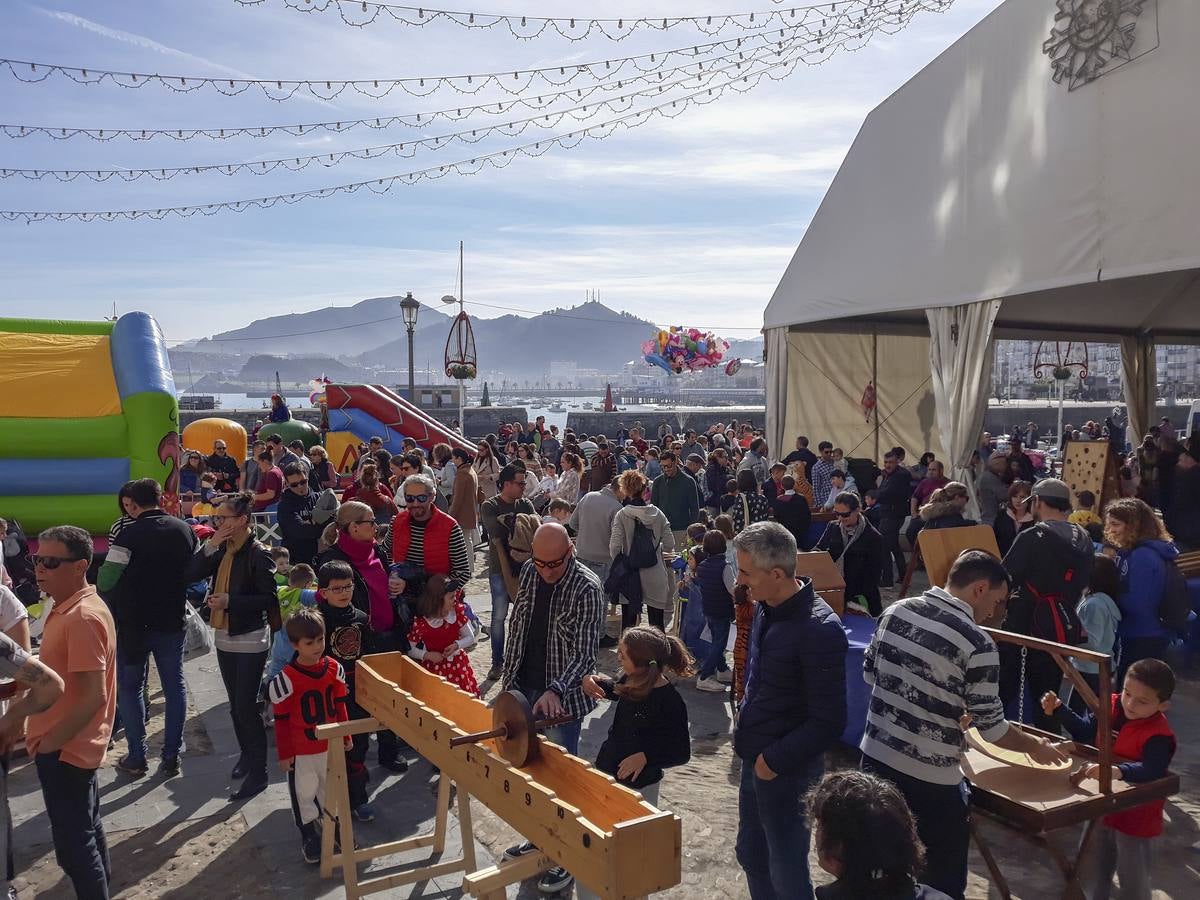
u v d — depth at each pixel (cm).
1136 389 1752
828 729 314
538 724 324
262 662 545
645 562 763
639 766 378
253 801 532
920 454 1686
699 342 3888
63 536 364
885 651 327
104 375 995
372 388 2095
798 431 1566
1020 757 378
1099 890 383
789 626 327
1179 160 866
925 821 316
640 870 250
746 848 357
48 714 368
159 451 967
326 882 438
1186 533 980
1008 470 1080
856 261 1295
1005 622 533
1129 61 905
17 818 508
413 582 574
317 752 455
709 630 746
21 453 928
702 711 692
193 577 550
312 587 648
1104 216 934
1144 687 365
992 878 392
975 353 1100
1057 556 521
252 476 1384
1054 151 985
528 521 712
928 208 1169
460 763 333
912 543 1100
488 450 1348
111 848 474
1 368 966
